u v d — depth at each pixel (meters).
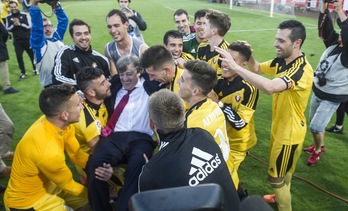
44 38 3.88
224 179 1.56
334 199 3.27
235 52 2.60
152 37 11.52
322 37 3.66
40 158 2.21
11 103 5.92
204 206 0.74
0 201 3.22
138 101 2.68
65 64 3.41
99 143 2.61
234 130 2.69
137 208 0.74
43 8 19.17
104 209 2.48
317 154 3.86
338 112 4.51
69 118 2.28
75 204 2.69
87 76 2.56
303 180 3.60
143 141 2.58
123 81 2.66
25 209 2.38
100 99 2.66
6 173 3.62
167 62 2.44
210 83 2.12
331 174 3.71
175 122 1.63
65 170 2.33
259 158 4.10
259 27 13.40
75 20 3.43
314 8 17.81
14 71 7.89
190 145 1.59
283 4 18.00
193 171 1.50
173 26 13.69
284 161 2.67
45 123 2.29
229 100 2.69
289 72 2.42
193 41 4.43
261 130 4.88
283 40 2.45
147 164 1.56
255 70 3.09
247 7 20.91
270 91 2.27
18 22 6.81
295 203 3.22
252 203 0.97
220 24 3.12
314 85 3.72
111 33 3.48
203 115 2.03
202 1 25.31
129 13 5.32
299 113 2.59
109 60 3.76
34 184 2.35
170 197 0.76
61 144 2.37
